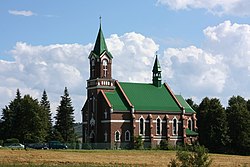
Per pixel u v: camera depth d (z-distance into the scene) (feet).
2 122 562.66
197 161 151.02
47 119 593.01
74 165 241.14
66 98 627.87
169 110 520.83
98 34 511.40
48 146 443.32
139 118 498.69
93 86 501.56
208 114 523.70
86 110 513.04
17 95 611.06
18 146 452.35
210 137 514.68
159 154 390.42
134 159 322.55
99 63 500.74
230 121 516.32
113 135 480.64
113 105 486.79
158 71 538.47
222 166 267.80
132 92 514.68
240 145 506.89
